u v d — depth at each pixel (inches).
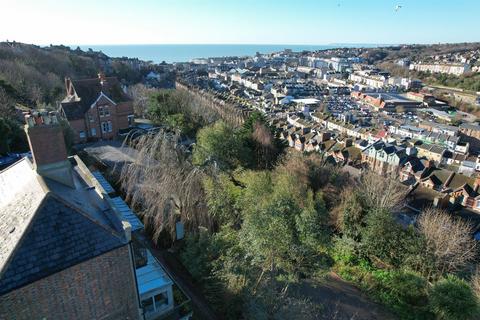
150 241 894.4
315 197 1105.4
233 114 2866.6
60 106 1611.7
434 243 946.1
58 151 504.1
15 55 3166.8
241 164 1374.3
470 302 703.7
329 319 735.7
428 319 744.3
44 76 2743.6
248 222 761.0
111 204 519.2
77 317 433.4
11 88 2020.2
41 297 393.4
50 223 416.5
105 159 1284.4
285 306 653.3
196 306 700.0
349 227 1010.1
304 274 832.9
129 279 481.7
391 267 931.3
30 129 468.4
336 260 947.3
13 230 417.7
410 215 1654.8
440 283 759.1
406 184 2186.3
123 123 1831.9
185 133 1768.0
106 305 461.4
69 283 414.0
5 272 369.4
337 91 7037.4
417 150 3053.6
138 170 977.5
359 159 2787.9
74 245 420.8
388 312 782.5
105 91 1724.9
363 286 855.7
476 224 1593.3
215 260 693.3
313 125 3875.5
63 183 515.2
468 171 2581.2
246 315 636.7
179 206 933.8
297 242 796.0
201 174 989.2
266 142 1499.8
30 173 511.8
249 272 697.6
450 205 1800.0
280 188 940.0
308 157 1427.2
